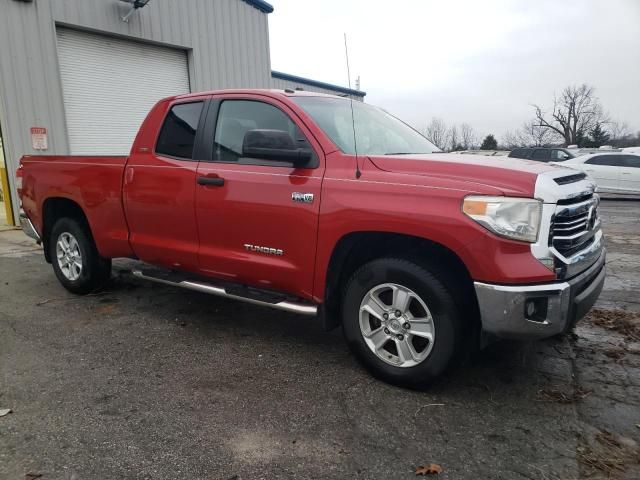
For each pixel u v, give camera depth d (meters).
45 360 3.68
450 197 2.89
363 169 3.25
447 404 3.04
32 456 2.52
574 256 3.00
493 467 2.44
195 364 3.62
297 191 3.42
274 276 3.63
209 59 13.23
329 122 3.68
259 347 3.93
